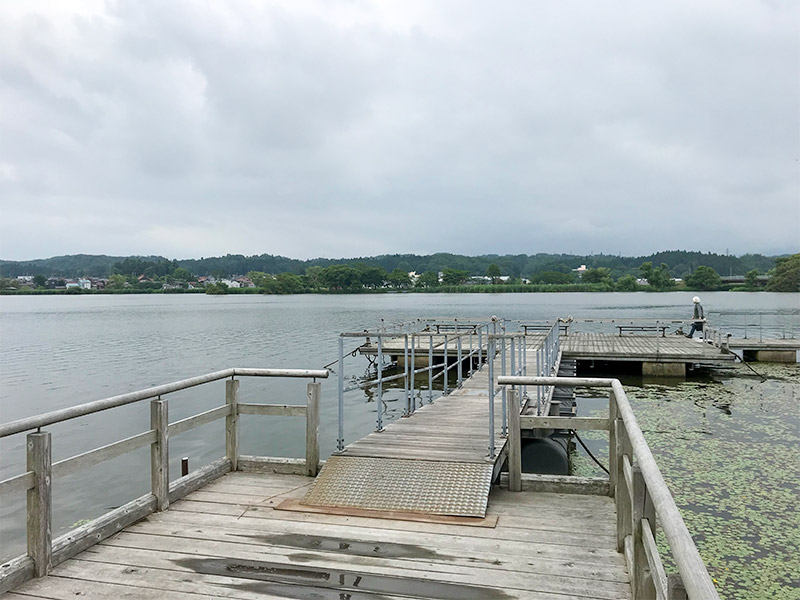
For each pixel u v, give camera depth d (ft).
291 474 18.34
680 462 30.71
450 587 11.37
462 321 82.48
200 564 12.41
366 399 52.80
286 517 14.96
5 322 187.93
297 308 258.78
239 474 18.42
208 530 14.17
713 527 22.12
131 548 13.20
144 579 11.77
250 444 37.52
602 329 135.33
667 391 54.08
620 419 12.85
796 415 42.78
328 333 121.49
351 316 183.21
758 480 27.61
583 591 11.18
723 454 32.24
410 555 12.77
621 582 11.49
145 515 14.98
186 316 208.54
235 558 12.67
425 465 17.53
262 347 96.17
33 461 11.87
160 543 13.44
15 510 27.45
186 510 15.47
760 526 22.20
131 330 142.20
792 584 17.92
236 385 18.80
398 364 70.54
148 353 90.02
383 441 20.53
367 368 69.21
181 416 45.52
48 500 12.07
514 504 15.76
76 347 101.55
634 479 9.32
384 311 213.05
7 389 59.47
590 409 48.42
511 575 11.83
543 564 12.28
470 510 15.02
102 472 32.14
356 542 13.44
